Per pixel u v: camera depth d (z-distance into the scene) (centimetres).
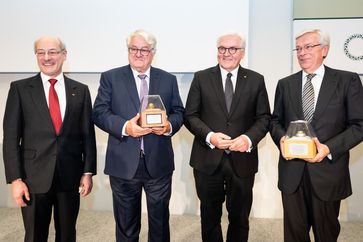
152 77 185
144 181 184
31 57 279
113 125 171
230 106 188
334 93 165
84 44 275
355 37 254
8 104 170
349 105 164
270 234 256
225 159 189
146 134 174
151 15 269
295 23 259
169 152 189
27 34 278
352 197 278
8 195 307
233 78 192
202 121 192
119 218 186
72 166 177
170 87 188
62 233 178
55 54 170
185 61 269
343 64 256
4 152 166
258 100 192
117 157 180
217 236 203
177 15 267
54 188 173
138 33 175
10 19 278
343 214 281
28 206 169
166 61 271
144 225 271
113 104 181
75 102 177
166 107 184
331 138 163
